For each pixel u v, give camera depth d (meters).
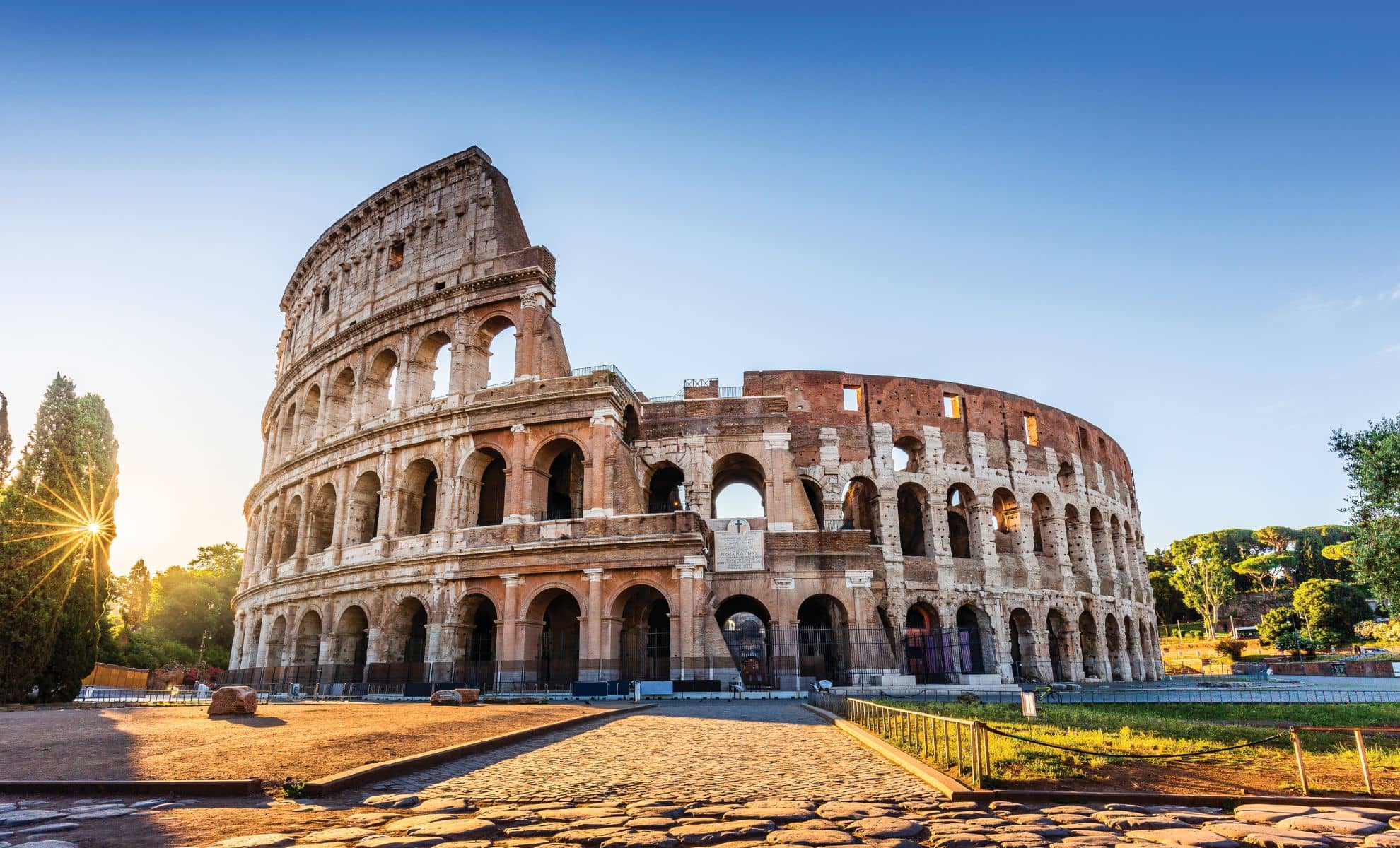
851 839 12.90
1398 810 15.30
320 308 79.88
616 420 59.03
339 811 15.02
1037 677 71.75
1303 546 163.00
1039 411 82.38
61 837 12.72
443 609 56.59
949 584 70.88
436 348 67.81
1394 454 43.06
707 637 51.94
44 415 58.16
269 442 84.62
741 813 14.83
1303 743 23.72
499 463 64.69
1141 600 91.75
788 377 74.44
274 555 71.62
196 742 22.44
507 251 65.81
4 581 51.66
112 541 59.88
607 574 54.09
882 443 73.50
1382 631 113.94
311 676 63.47
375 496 67.44
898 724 24.80
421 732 25.16
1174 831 13.27
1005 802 15.90
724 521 62.19
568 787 17.58
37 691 54.22
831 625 63.03
